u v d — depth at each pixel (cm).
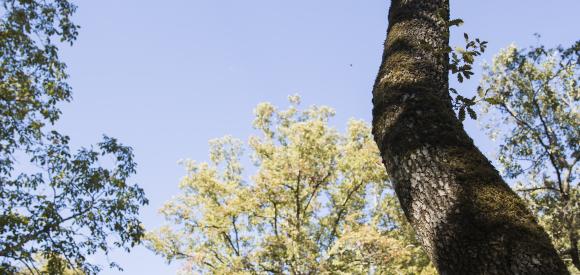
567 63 1499
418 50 251
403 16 276
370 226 1552
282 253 1481
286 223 1667
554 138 1563
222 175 2044
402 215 1825
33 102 1127
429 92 227
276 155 1677
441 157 195
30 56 1079
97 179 1098
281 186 1620
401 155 207
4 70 1080
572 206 1435
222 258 1703
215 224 1677
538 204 1520
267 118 2053
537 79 1598
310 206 1766
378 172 1691
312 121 1684
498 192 179
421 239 191
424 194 191
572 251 1383
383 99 235
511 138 1611
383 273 1448
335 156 1741
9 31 1024
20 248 957
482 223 170
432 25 264
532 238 162
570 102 1573
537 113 1593
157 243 1709
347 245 1416
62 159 1116
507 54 1616
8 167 1060
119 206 1095
